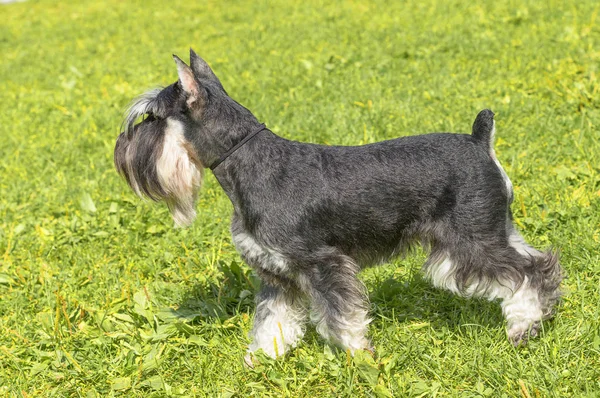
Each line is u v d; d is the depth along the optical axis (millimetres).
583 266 4875
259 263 4141
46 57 14336
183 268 5695
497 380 3871
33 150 8766
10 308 5352
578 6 11344
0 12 20859
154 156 4262
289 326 4441
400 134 7426
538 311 4125
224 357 4484
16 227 6691
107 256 6098
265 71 10344
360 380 4066
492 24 11047
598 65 8391
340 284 4004
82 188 7395
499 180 4160
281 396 4066
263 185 4055
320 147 4246
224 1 17547
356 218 4105
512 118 7402
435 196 4105
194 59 4473
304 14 14461
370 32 11797
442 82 8688
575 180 6141
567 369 3885
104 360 4531
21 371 4512
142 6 18688
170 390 4141
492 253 4090
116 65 12766
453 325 4551
